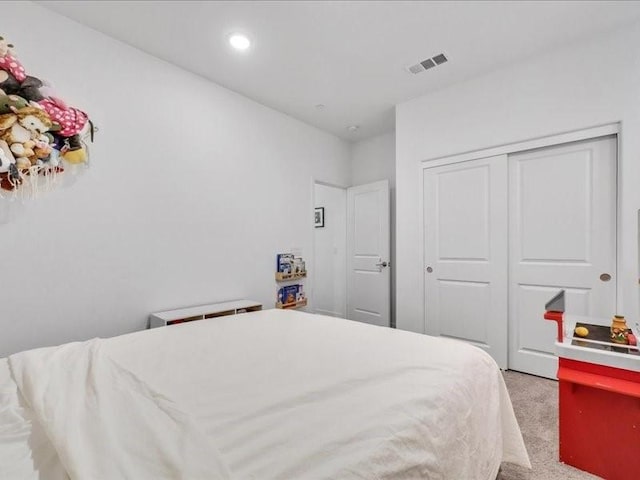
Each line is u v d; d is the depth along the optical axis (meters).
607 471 1.41
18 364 1.15
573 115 2.33
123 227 2.27
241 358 1.28
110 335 2.20
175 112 2.57
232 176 2.99
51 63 1.95
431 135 3.06
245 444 0.71
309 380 1.05
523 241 2.62
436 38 2.26
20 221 1.85
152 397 0.93
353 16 2.03
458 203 2.94
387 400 0.90
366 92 3.04
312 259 3.82
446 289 3.03
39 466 0.66
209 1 1.89
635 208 2.09
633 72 2.11
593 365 1.47
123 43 2.28
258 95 3.09
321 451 0.68
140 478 0.61
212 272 2.82
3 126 1.71
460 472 0.91
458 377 1.09
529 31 2.18
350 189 4.38
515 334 2.66
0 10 1.79
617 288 2.18
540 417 1.93
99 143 2.15
